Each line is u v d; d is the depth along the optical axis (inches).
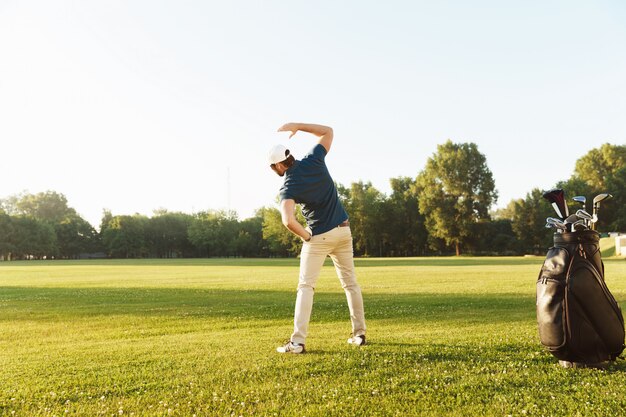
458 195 2795.3
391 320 280.4
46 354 196.2
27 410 126.2
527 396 127.5
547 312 155.5
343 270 203.8
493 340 198.5
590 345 150.2
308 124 204.8
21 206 5167.3
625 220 2469.2
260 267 1305.4
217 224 4005.9
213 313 332.8
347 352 181.8
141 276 871.7
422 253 3277.6
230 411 121.9
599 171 2888.8
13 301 431.2
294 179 191.8
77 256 4217.5
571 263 152.0
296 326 186.4
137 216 4197.8
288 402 126.9
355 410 120.0
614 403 120.6
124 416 121.1
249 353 184.9
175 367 165.9
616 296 376.5
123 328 275.7
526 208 2805.1
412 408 120.9
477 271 832.9
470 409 119.2
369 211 3137.3
